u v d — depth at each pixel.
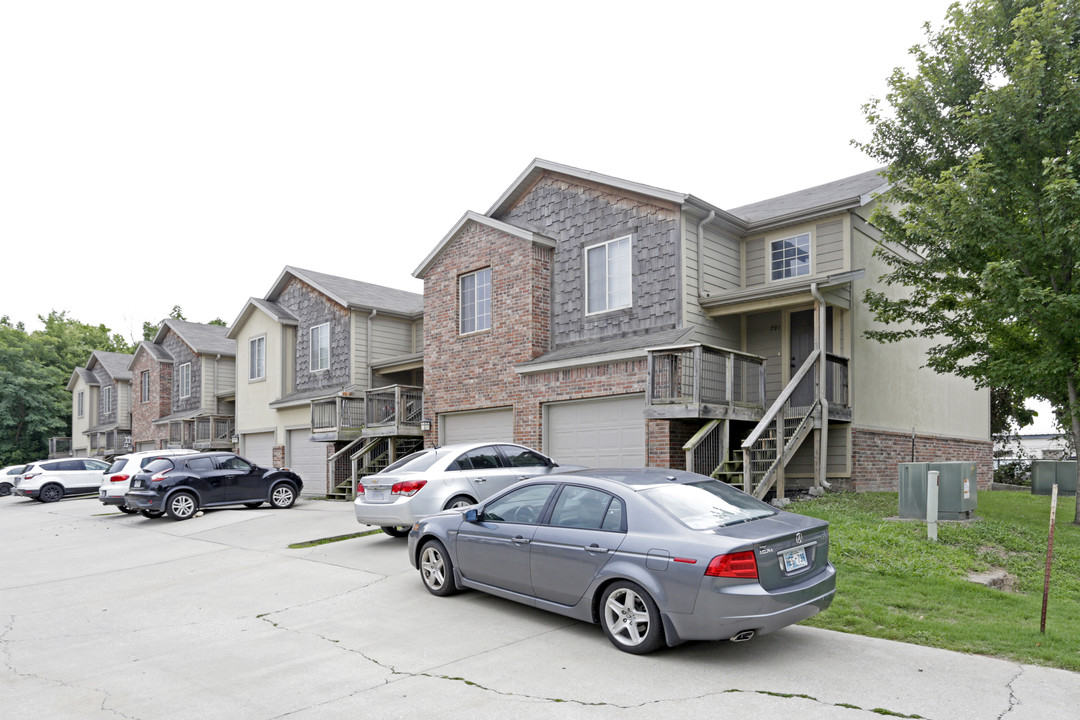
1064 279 10.93
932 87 12.58
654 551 5.40
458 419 18.16
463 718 4.46
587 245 15.99
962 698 4.56
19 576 10.09
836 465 14.33
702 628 5.10
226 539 12.43
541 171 17.06
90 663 5.89
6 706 4.95
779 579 5.22
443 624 6.57
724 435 12.68
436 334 18.72
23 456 47.00
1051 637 5.72
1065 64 10.85
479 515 7.07
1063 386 11.48
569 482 6.45
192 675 5.50
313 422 21.17
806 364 13.01
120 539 13.38
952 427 19.20
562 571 6.08
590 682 4.99
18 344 49.59
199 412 30.19
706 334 14.63
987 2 11.84
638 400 13.90
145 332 68.50
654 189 14.43
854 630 5.98
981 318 12.20
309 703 4.81
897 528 9.73
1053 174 10.47
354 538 11.77
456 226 18.11
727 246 15.66
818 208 14.54
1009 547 9.39
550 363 15.12
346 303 21.98
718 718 4.32
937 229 11.81
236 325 26.59
